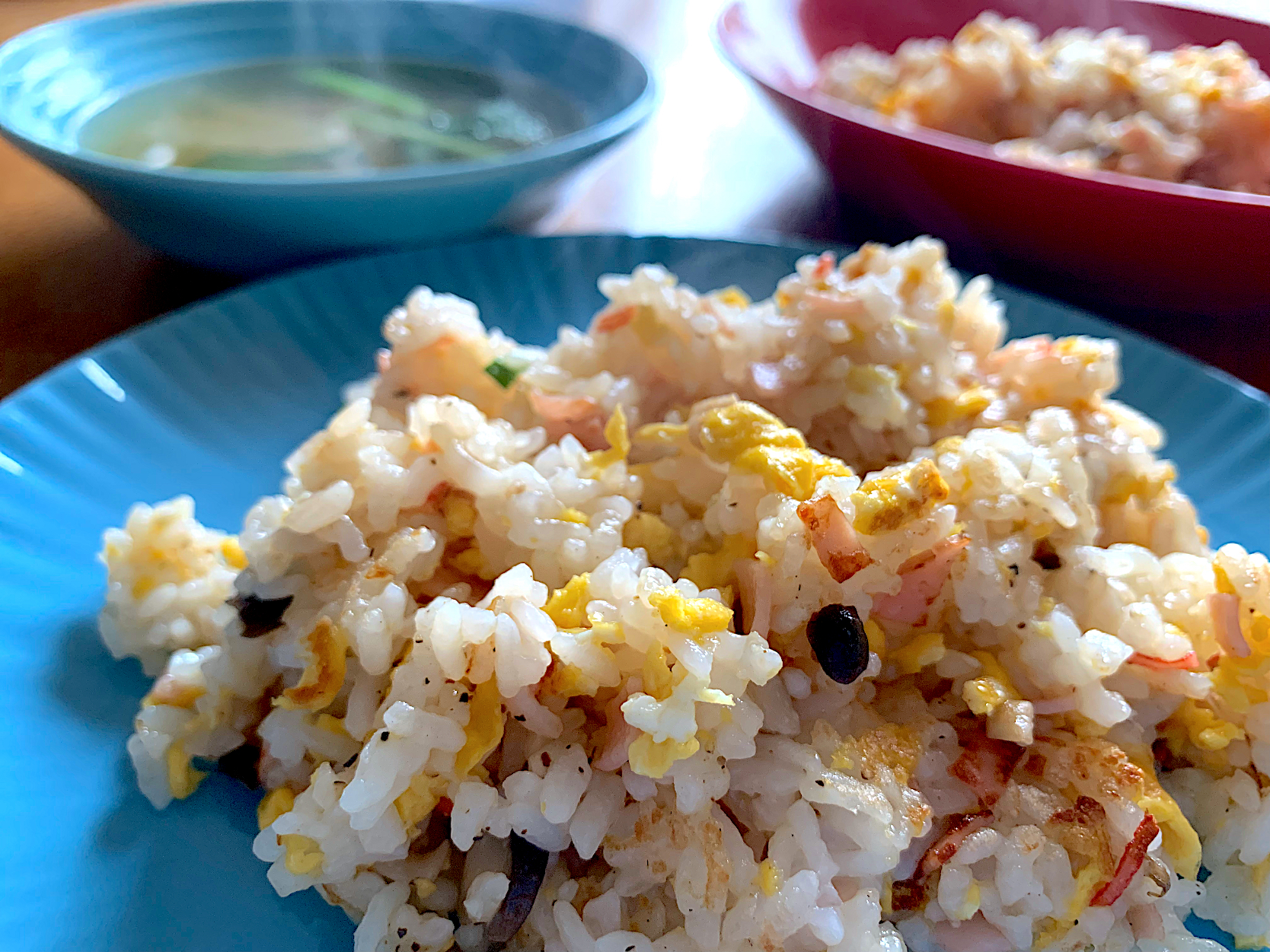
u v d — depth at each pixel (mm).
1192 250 212
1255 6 417
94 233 236
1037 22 351
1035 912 130
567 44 290
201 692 142
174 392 183
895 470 143
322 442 152
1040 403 168
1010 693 139
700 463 155
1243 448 184
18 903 124
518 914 124
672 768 124
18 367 194
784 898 123
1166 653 142
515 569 134
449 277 214
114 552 153
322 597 142
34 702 142
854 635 133
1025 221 222
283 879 126
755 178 289
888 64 325
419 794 127
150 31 276
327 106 282
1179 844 134
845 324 164
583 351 174
